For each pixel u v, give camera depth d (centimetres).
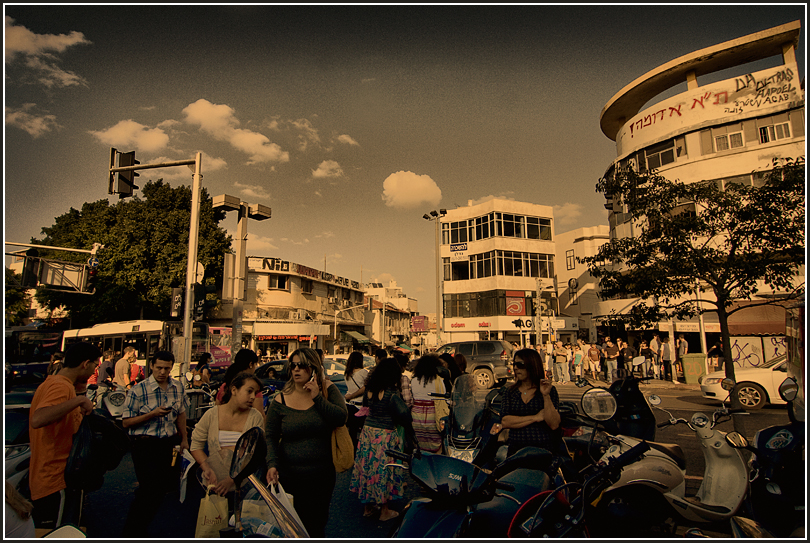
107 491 562
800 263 916
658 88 2667
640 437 494
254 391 394
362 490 468
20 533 261
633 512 367
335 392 384
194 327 2217
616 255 1120
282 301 4125
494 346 2022
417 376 605
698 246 1131
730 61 2425
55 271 1476
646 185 1101
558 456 392
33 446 376
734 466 371
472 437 479
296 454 351
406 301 8181
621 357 1579
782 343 1554
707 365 1730
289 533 284
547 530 303
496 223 4069
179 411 438
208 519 352
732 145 2264
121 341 2256
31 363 2367
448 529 274
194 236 1199
